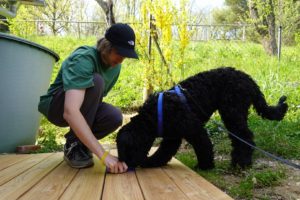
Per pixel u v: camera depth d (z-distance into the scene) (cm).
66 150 292
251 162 333
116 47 264
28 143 426
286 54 1172
